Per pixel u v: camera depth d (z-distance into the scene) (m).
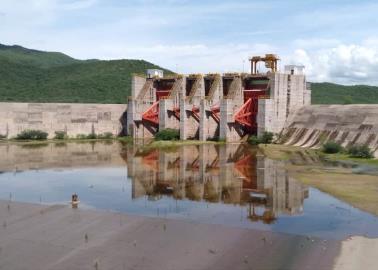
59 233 43.12
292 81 137.50
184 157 100.56
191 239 41.31
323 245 39.47
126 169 83.56
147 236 42.25
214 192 63.34
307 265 35.12
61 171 81.06
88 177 75.00
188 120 139.62
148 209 53.41
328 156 99.75
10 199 57.62
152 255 37.59
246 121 136.62
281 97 134.62
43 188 65.50
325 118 123.75
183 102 136.25
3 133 132.00
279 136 132.12
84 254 37.88
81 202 56.28
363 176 74.44
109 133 152.50
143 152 110.56
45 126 140.38
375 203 56.12
